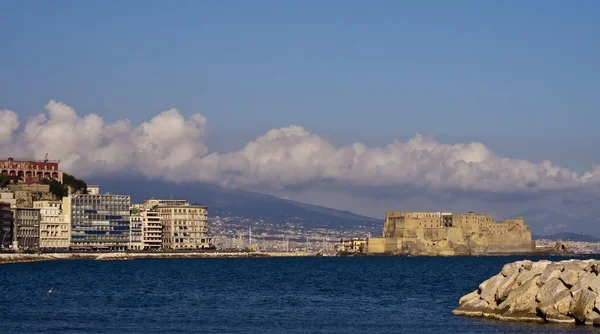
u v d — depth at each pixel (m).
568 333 118.00
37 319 148.75
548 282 130.38
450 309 161.25
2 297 196.00
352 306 172.62
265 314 157.38
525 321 129.50
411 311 159.88
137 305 175.25
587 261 130.75
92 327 138.00
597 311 122.50
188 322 145.00
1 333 131.00
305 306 173.38
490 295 141.62
